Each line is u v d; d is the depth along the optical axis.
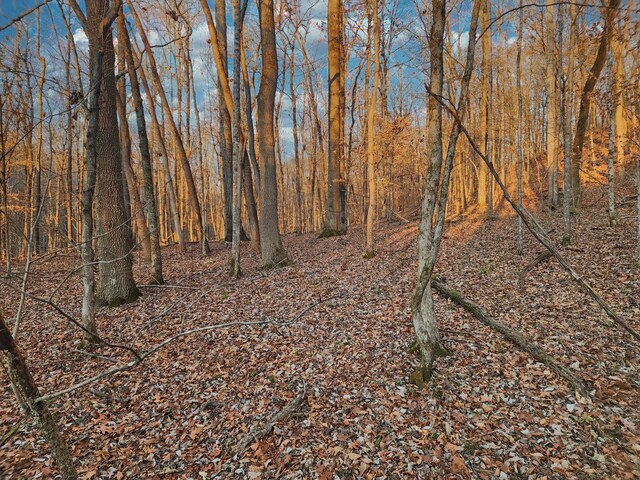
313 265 11.48
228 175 19.05
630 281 6.82
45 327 7.60
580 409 4.13
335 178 16.69
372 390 4.89
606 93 9.22
